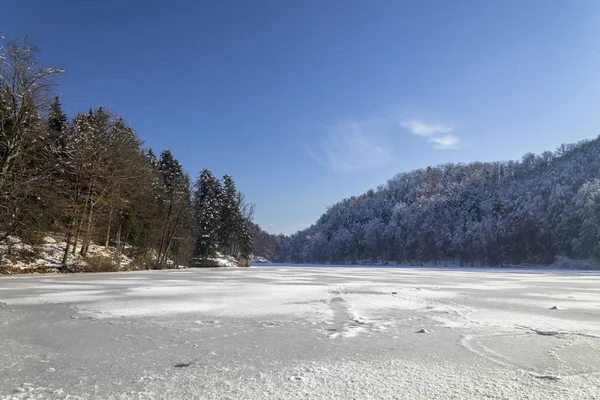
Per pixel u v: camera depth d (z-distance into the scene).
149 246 51.25
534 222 87.44
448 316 10.33
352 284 22.52
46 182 29.53
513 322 9.40
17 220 28.41
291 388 4.71
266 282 23.92
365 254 131.12
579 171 97.69
